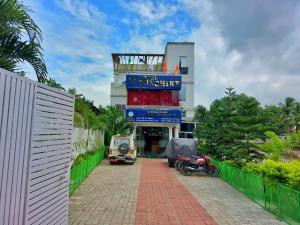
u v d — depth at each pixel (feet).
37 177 15.52
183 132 119.75
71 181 34.42
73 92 53.72
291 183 26.71
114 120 92.94
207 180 50.42
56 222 18.33
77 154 51.16
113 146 72.28
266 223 25.66
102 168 63.46
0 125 12.00
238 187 41.09
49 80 20.22
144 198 34.53
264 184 31.09
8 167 12.67
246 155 45.85
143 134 109.70
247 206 31.73
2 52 18.29
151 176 53.16
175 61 126.21
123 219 25.93
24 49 18.71
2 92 12.12
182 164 57.47
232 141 50.57
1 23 17.71
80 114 55.88
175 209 29.94
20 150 13.70
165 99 104.78
